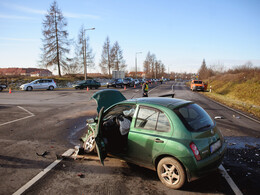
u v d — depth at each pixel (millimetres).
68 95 19844
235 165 4234
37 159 4574
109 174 3875
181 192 3238
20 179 3693
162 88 35375
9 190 3328
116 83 34344
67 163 4367
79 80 42375
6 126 7492
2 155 4793
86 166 4223
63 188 3389
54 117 9148
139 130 3709
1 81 31234
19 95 19312
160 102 3805
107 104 6176
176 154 3129
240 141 5812
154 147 3418
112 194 3207
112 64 60656
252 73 26344
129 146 3816
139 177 3748
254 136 6312
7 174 3879
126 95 20359
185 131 3201
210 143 3285
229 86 28547
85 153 4781
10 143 5637
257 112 10875
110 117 4926
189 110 3680
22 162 4414
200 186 3412
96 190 3324
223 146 3629
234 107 12836
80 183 3547
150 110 3713
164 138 3309
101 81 49250
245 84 24266
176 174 3283
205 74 62188
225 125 7750
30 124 7816
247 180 3607
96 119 4973
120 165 4270
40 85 26766
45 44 40562
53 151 5070
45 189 3361
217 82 38531
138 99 4207
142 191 3281
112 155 4156
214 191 3260
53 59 41281
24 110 10977
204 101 15961
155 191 3275
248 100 18859
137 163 3775
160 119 3518
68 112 10430
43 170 4043
